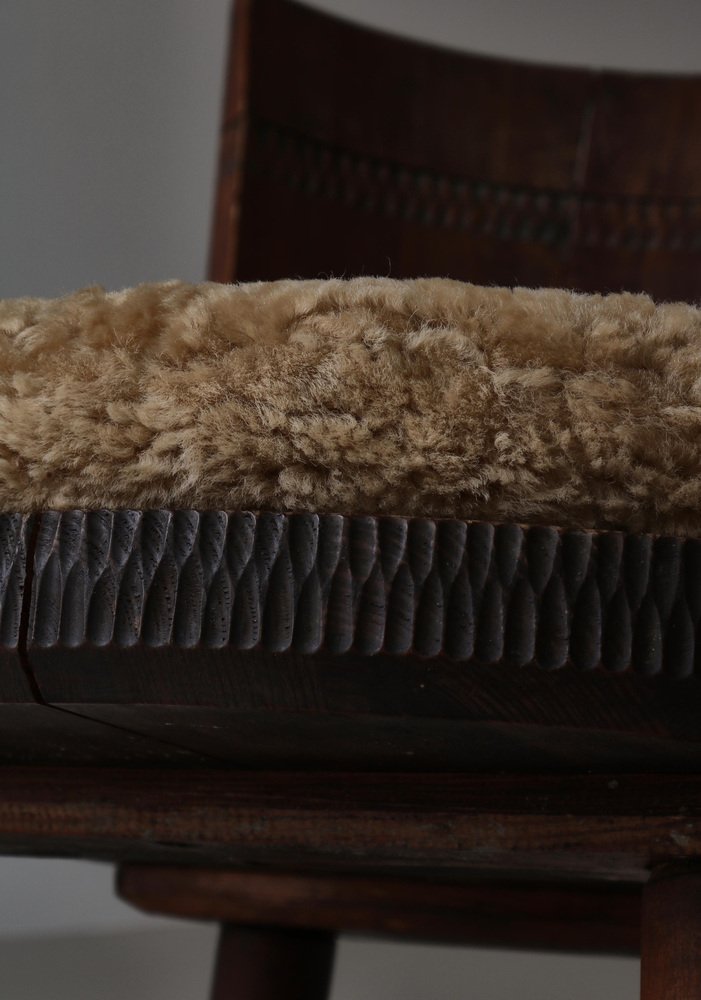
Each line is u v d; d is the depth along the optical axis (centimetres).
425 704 64
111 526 66
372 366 66
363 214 139
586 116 143
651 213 140
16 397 68
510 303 67
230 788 74
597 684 64
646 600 64
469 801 71
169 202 246
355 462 66
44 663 66
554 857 70
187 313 68
